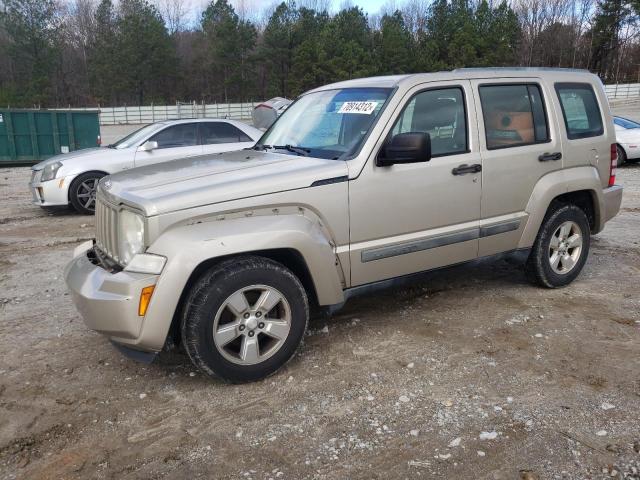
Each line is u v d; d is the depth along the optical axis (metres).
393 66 60.59
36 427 3.30
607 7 70.44
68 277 3.83
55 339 4.50
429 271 4.53
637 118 31.81
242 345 3.66
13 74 63.66
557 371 3.83
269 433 3.20
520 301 5.12
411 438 3.13
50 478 2.87
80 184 9.56
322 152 4.30
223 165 4.16
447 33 64.25
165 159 9.77
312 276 3.82
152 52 62.78
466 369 3.88
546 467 2.87
